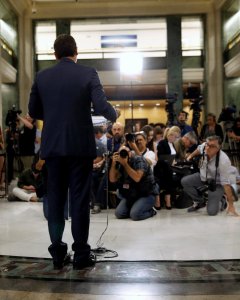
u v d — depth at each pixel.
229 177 5.18
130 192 4.96
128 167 4.84
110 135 6.12
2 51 11.42
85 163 2.75
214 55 12.92
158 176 5.84
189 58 13.34
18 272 2.67
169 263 2.89
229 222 4.66
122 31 13.31
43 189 4.38
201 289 2.31
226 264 2.84
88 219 2.79
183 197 5.93
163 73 13.17
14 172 9.44
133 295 2.22
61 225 2.81
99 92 2.70
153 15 13.11
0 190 8.28
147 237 3.87
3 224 4.67
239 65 11.09
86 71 2.76
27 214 5.45
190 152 6.63
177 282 2.44
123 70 7.46
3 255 3.17
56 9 13.01
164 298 2.17
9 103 12.46
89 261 2.82
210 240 3.69
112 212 5.60
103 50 13.37
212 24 12.91
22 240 3.76
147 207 4.97
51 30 13.37
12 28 12.59
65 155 2.66
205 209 5.74
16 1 11.97
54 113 2.71
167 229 4.28
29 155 8.57
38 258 3.07
